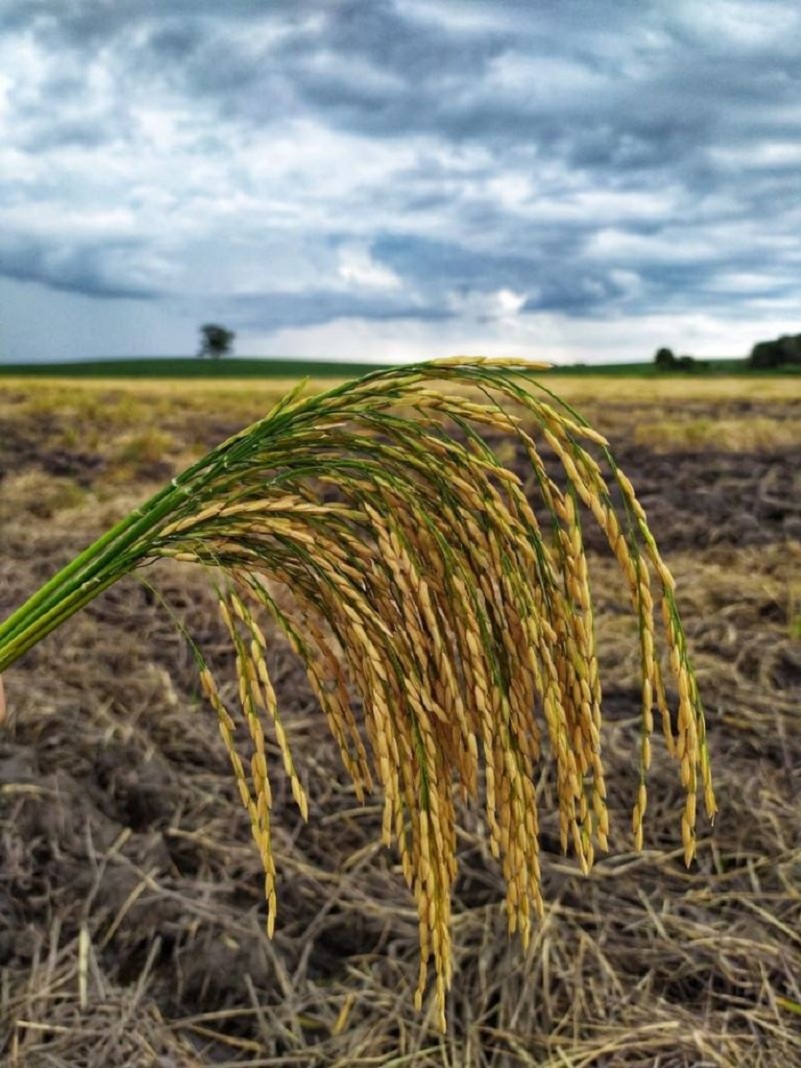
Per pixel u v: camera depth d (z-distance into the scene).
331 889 3.53
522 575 1.34
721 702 4.99
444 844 1.41
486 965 3.10
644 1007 2.95
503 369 1.29
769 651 5.61
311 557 1.34
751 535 8.31
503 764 1.36
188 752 4.47
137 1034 2.78
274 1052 2.83
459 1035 2.92
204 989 3.04
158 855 3.58
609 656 5.69
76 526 8.74
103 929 3.22
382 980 3.14
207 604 6.15
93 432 14.66
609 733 4.63
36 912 3.24
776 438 14.31
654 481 11.09
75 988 2.96
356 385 1.30
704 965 3.15
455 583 1.31
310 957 3.25
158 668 5.23
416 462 1.32
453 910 3.43
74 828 3.61
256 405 17.84
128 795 3.97
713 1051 2.77
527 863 1.36
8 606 6.28
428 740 1.35
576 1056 2.78
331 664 1.47
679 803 4.09
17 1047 2.74
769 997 3.02
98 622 5.93
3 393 18.77
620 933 3.32
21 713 4.46
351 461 1.33
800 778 4.28
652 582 6.96
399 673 1.36
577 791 1.30
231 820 3.91
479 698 1.32
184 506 1.35
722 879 3.61
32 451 13.12
